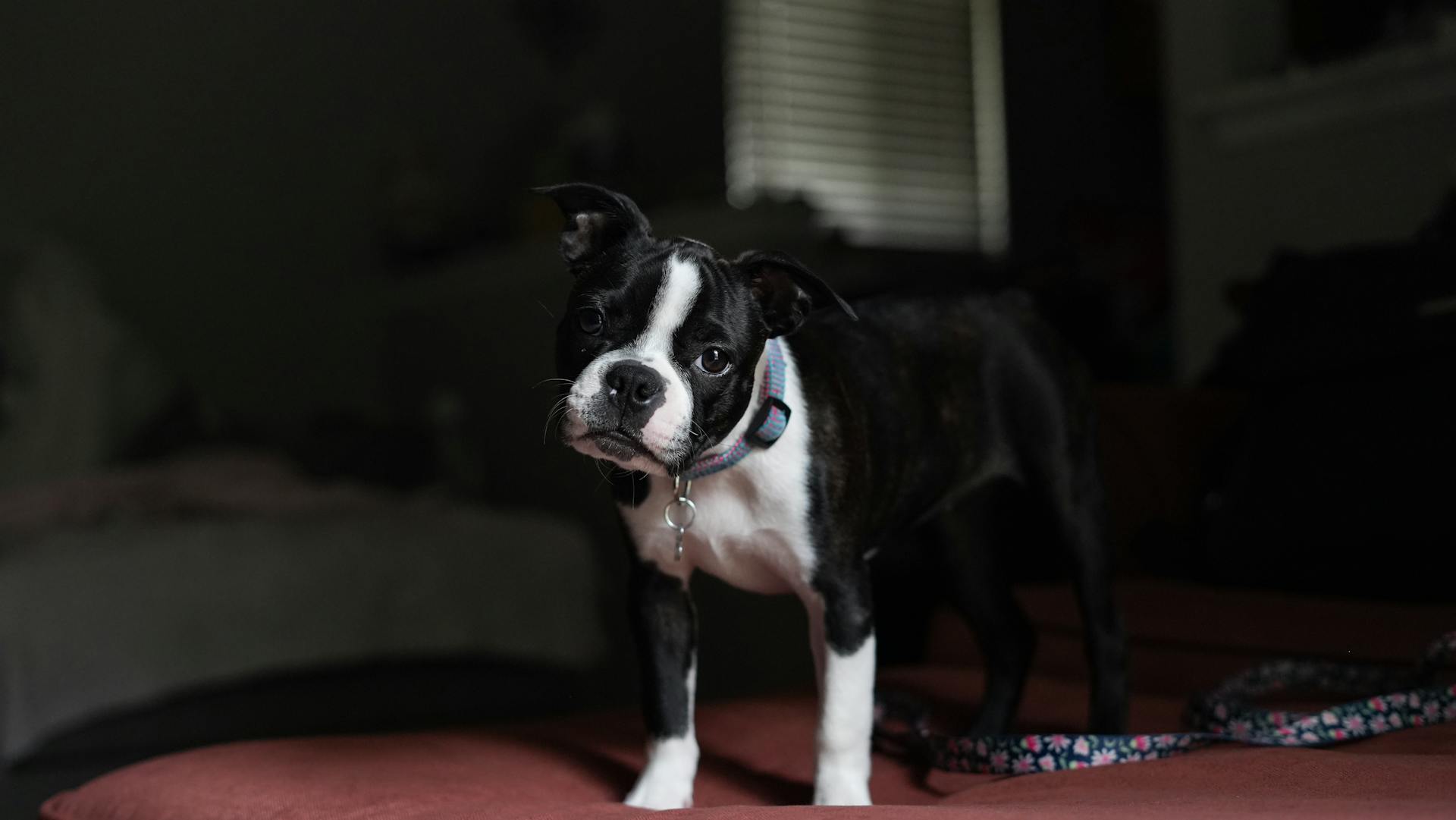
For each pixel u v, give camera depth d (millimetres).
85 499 3730
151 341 5883
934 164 6367
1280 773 1320
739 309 1455
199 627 3221
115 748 3129
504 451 5195
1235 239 3748
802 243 3965
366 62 6230
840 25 6203
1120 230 5855
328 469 4414
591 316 1464
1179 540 2438
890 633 2506
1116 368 4188
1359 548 2049
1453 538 1959
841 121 6191
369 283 6246
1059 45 6543
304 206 6148
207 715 3242
